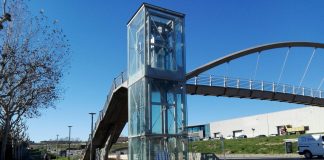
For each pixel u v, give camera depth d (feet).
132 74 82.79
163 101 76.48
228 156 170.40
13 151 144.77
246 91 126.41
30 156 189.78
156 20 81.51
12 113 91.04
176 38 82.58
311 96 146.92
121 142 325.21
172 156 74.18
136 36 82.48
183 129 77.25
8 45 80.64
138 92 78.18
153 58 78.33
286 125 297.74
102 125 115.44
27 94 88.02
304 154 133.59
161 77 77.20
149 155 71.51
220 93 120.47
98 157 123.95
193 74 118.42
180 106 78.59
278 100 137.28
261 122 333.01
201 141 258.98
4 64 79.15
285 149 164.14
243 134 347.56
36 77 85.87
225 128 373.81
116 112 108.17
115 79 98.94
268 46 139.44
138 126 76.54
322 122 274.57
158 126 74.64
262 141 210.38
